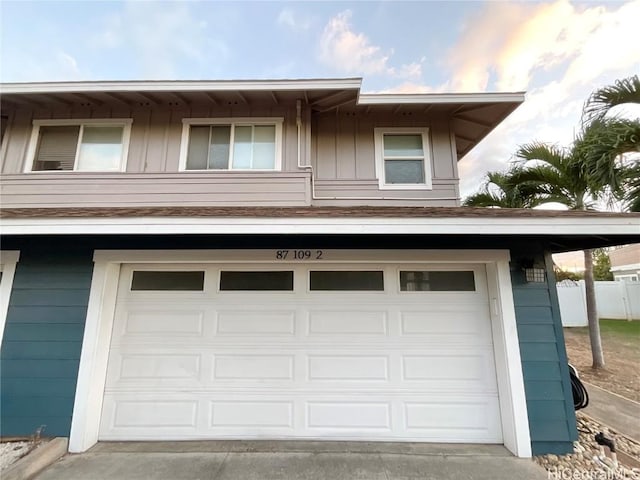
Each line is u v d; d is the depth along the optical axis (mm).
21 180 5215
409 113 5926
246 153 5543
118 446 3613
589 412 4543
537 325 3682
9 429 3539
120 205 5148
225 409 3842
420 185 5684
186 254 4023
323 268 4148
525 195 7148
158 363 3936
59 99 5363
